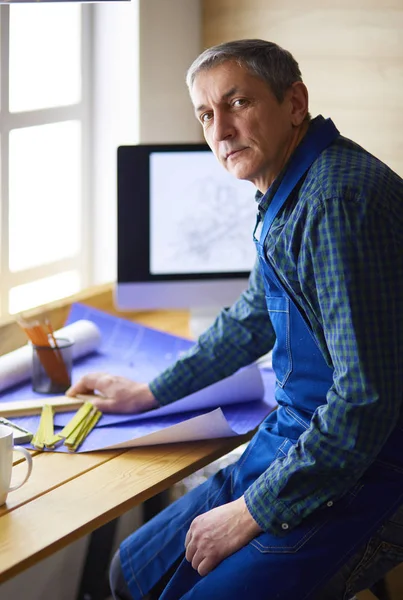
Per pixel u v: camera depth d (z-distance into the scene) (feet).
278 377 5.46
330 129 5.06
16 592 7.16
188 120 8.84
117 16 8.25
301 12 8.07
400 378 4.62
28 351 6.47
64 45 8.21
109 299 8.10
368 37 7.72
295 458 4.71
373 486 4.90
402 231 4.72
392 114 7.72
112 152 8.59
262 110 5.04
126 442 5.36
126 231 7.39
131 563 5.53
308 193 4.79
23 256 8.20
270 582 4.74
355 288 4.54
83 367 6.72
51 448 5.34
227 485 5.49
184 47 8.65
